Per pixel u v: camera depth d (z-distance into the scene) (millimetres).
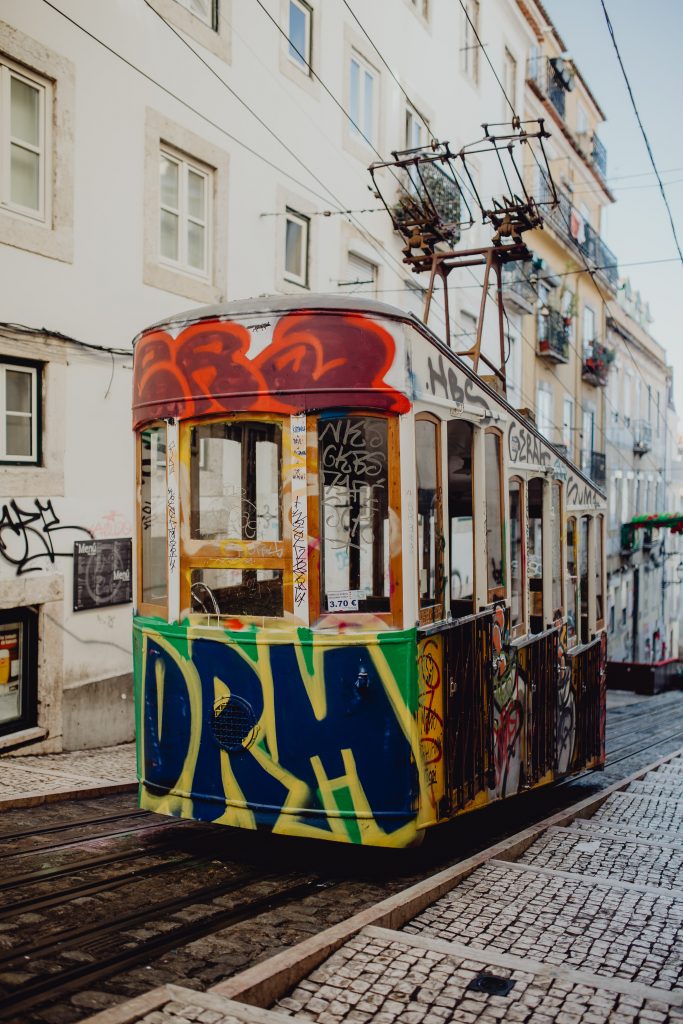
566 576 8219
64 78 8500
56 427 8484
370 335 4766
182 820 6129
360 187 13922
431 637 4957
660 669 26453
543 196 23328
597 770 10156
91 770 7734
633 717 19000
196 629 4945
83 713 8766
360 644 4688
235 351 4887
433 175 16219
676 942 4125
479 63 19016
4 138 8031
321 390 4738
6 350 8016
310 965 3648
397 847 4641
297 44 12320
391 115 14961
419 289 16078
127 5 9195
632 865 5707
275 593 4840
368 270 14508
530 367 22922
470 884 4902
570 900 4668
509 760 6332
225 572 4938
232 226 10930
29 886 4594
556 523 7914
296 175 12211
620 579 30891
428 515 5016
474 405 5711
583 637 9125
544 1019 3273
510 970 3664
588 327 28312
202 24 10312
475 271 18781
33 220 8344
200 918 4266
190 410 4984
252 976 3418
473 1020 3270
